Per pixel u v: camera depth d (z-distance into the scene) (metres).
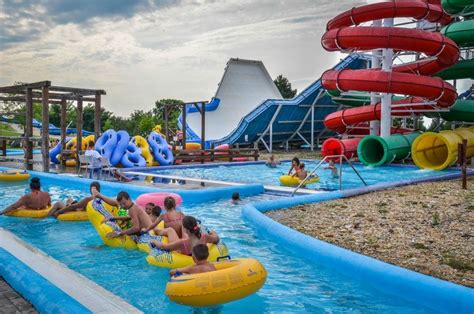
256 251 7.00
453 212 8.65
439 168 17.67
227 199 11.79
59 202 9.45
